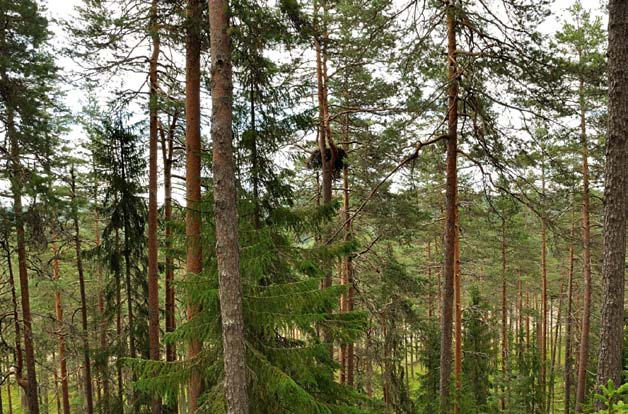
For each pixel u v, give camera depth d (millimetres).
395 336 12953
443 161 12305
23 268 11664
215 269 6559
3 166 10008
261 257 6105
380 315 12711
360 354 13070
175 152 13188
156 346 10875
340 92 12281
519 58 8062
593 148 14156
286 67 10773
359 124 12961
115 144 11914
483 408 14578
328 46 9766
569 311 20438
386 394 13516
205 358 6262
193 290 6016
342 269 13523
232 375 5500
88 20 8359
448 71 9250
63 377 16188
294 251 7199
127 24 7777
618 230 5488
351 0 9055
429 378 16812
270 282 7223
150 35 7633
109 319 12547
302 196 14281
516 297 30531
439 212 16625
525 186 9641
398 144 9586
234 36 6055
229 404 5500
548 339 39031
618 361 5535
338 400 7066
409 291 13102
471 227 17016
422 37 8617
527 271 24406
